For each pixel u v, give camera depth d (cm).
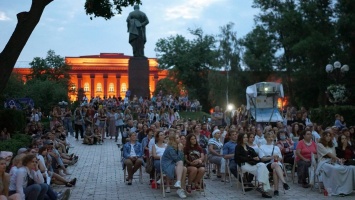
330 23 4241
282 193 1262
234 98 5738
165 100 4825
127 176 1586
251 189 1319
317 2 4338
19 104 3253
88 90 10225
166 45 7769
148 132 1594
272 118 2633
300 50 4159
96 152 2372
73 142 2875
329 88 2952
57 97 5141
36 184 981
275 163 1253
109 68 10238
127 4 1467
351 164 1277
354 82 3772
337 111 2400
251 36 5631
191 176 1245
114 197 1228
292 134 1606
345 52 4000
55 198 1058
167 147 1245
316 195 1230
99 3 1450
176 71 7656
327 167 1236
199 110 5019
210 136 2098
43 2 1184
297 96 4800
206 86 7406
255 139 1596
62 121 3170
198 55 7538
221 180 1492
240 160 1271
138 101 4447
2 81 1155
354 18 3844
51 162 1452
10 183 938
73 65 10144
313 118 2570
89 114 2988
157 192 1297
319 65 4222
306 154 1361
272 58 5422
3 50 1165
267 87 2658
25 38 1172
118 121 2944
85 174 1664
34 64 8256
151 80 10050
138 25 5028
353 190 1270
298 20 4400
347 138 1477
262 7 5284
